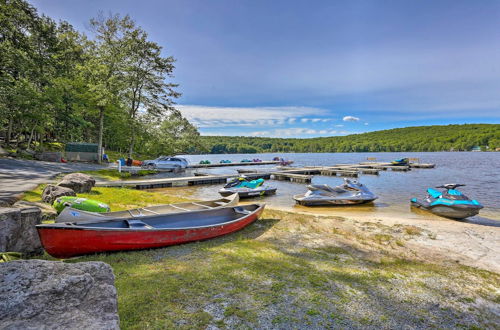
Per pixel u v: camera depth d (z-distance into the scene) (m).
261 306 4.32
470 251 7.59
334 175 35.28
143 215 7.85
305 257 6.68
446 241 8.43
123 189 16.62
